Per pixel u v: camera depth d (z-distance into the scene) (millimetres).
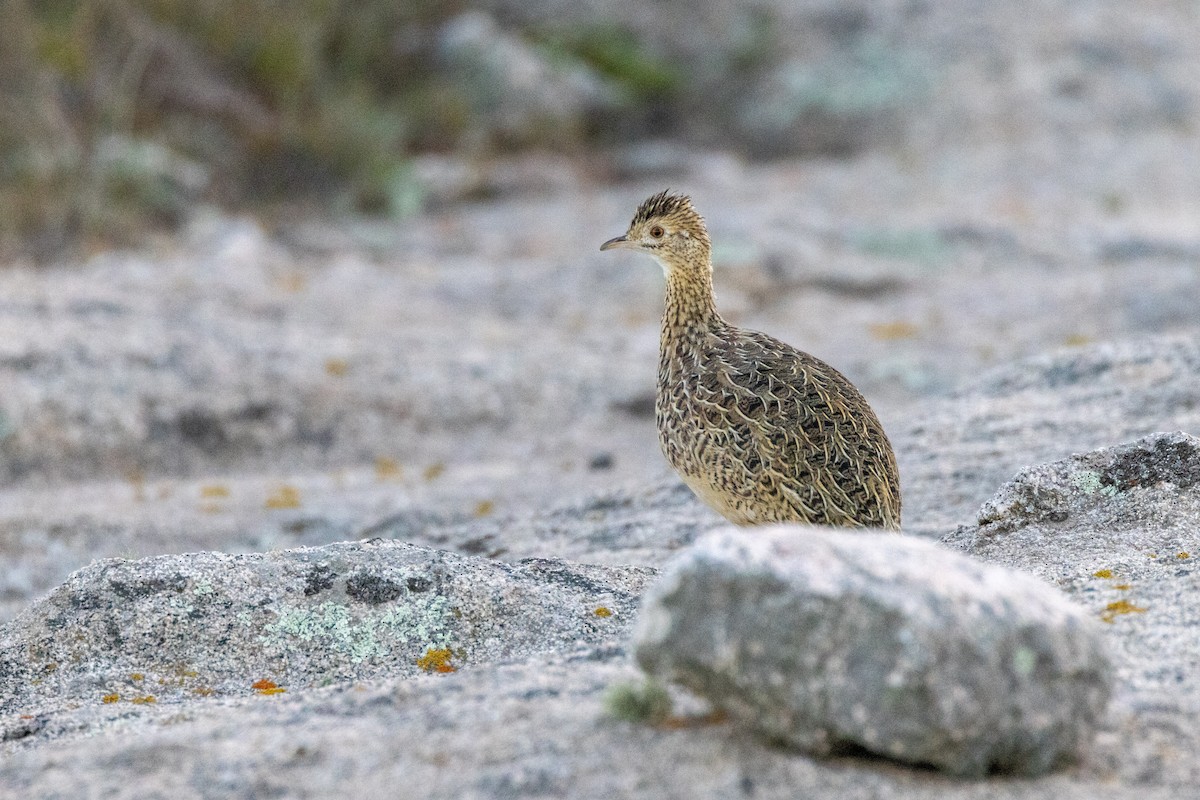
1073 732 6906
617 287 27094
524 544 14547
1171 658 8086
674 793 6707
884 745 6574
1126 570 9469
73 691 9352
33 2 33625
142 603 9930
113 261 26969
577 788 6785
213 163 32438
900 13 41406
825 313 25781
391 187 33094
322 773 7195
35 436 19203
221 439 19922
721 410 11406
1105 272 27156
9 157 30031
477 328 24625
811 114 38531
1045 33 40906
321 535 16562
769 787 6711
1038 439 15469
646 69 39562
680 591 6879
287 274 27250
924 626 6539
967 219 30500
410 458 20000
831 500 10789
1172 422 15047
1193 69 39906
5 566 15875
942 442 15938
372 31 37969
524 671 8414
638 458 19531
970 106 38156
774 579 6734
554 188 34688
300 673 9594
